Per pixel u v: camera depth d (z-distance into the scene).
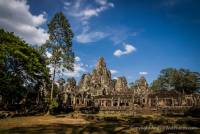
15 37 50.72
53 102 52.34
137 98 70.12
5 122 32.31
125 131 23.34
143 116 45.78
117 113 56.78
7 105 59.53
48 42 52.75
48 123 31.69
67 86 91.06
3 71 43.72
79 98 75.38
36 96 65.38
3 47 44.06
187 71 103.56
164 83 105.38
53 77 52.72
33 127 26.58
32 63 49.94
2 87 43.09
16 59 46.59
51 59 52.62
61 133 22.11
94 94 89.00
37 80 54.00
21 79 48.28
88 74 103.31
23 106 61.28
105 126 27.89
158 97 68.31
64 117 44.25
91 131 23.50
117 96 73.56
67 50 52.94
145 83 94.19
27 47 51.72
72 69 53.28
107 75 100.38
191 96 65.62
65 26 53.31
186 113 51.16
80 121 36.47
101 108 63.19
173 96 67.75
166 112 54.72
